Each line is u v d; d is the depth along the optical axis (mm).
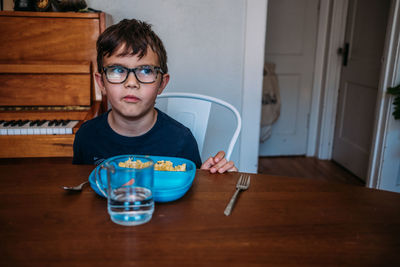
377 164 2400
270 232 643
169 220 673
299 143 3334
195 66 2256
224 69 2277
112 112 1069
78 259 554
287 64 3107
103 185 745
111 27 977
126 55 925
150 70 924
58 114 1688
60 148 1534
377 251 597
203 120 1465
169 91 2287
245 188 817
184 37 2197
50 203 732
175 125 1150
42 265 539
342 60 3012
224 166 929
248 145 2412
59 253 568
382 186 2400
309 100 3230
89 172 899
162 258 560
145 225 654
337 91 3096
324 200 777
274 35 3027
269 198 779
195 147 1166
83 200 748
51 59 1811
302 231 649
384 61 2268
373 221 693
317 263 559
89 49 1812
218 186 832
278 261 561
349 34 2906
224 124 2371
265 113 2986
